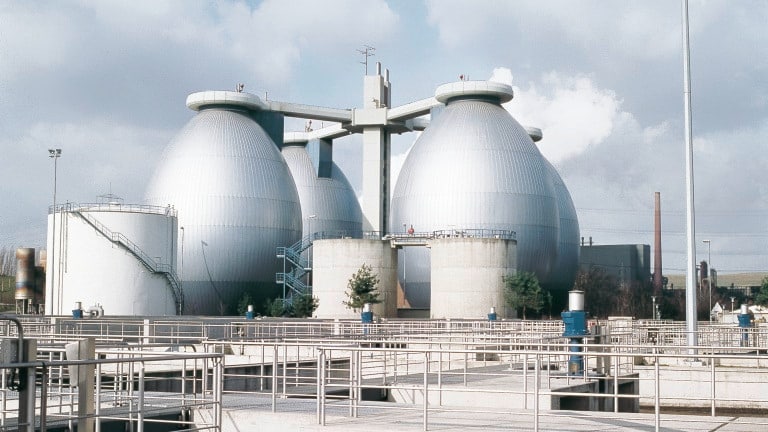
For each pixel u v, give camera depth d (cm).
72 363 1073
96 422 1510
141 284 8006
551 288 11925
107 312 7850
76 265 7869
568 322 2564
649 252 15675
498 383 2298
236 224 10338
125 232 7950
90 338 1134
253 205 10444
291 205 10850
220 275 10312
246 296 10338
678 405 2945
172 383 2539
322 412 1609
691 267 2900
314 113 11288
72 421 1541
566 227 12156
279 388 2369
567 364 2348
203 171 10444
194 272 10244
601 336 2625
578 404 2217
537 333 3272
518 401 2094
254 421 1686
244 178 10494
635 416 1645
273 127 11438
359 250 8975
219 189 10375
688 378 2922
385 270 9019
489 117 10725
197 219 10281
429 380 2392
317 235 11631
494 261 8456
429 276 10244
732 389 2889
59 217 7956
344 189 13238
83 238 7862
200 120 11038
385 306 9006
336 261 9025
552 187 10781
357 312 8719
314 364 2842
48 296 8050
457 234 9550
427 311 9912
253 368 2697
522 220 10300
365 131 11194
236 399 1989
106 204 8294
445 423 1595
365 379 2447
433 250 8700
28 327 4450
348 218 13112
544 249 10475
